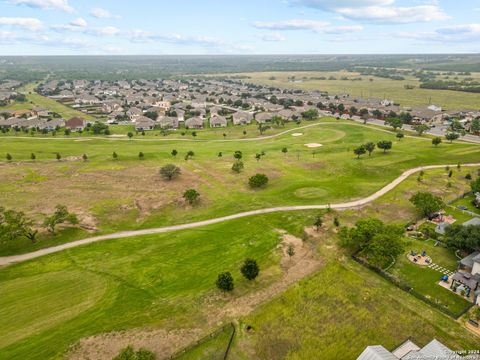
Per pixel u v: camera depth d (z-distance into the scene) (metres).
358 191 81.56
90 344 38.50
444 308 42.25
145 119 171.12
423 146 121.94
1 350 37.88
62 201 78.75
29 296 47.16
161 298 46.22
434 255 54.53
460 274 46.75
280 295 45.91
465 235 53.50
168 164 99.44
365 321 41.09
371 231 54.38
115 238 63.16
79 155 117.81
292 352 37.09
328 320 41.44
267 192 82.62
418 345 37.44
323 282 48.41
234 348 37.72
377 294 45.62
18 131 156.38
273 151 122.88
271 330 40.12
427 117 170.12
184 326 40.97
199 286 48.59
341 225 65.12
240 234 62.97
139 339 39.09
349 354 36.59
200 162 108.38
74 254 57.91
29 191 84.50
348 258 54.06
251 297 45.84
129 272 52.31
